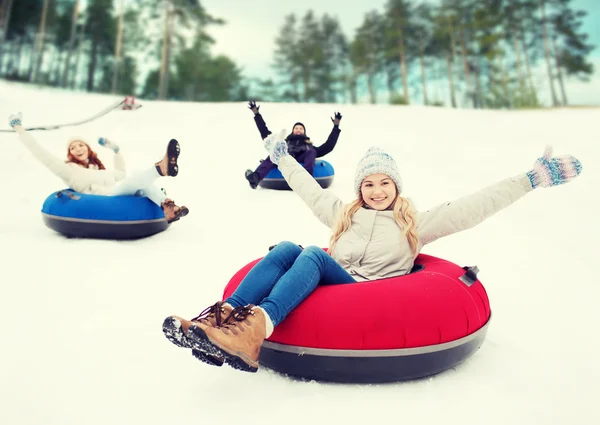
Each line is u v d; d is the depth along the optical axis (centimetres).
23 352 211
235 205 582
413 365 184
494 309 278
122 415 163
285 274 190
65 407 168
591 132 1103
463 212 223
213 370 199
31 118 1163
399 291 191
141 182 425
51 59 3228
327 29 3944
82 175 461
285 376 195
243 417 162
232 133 1155
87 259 358
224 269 352
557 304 285
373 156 248
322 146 669
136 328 242
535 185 213
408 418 162
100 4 3247
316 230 465
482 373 199
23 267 330
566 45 3541
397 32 3578
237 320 172
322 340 181
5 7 2948
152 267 349
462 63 3731
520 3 3572
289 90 4012
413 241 230
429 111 1585
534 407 170
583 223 481
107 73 3466
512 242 423
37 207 563
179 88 3578
